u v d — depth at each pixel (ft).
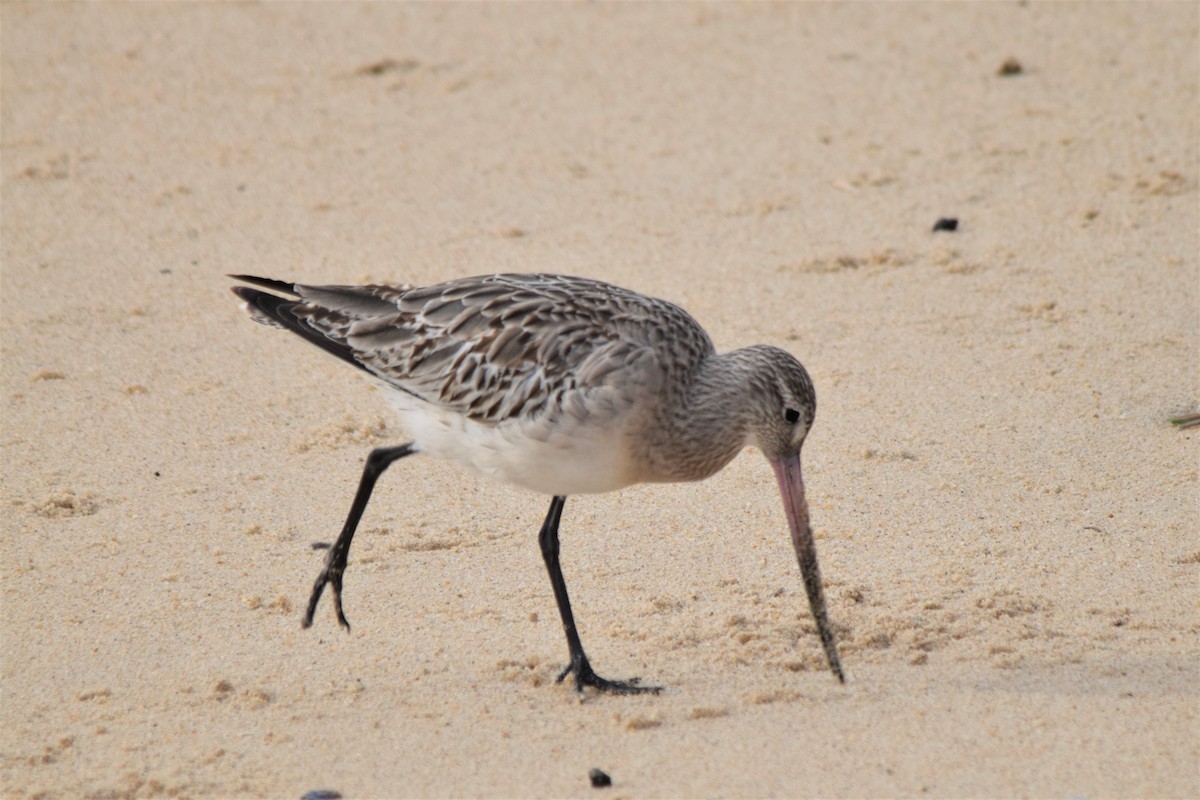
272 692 34.27
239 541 41.06
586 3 86.12
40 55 80.07
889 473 43.75
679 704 33.47
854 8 83.10
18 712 33.53
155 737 32.55
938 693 33.35
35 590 38.58
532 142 68.85
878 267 56.75
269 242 59.98
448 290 36.60
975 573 38.34
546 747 32.01
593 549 40.60
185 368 51.01
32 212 62.95
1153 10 80.02
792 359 35.68
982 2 82.64
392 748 32.07
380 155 67.97
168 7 86.84
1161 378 48.21
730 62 76.84
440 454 36.52
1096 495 42.04
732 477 44.47
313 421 47.75
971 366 49.70
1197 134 65.98
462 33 82.12
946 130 68.03
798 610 37.14
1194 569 38.09
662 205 62.44
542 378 34.53
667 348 35.06
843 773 30.48
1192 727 31.45
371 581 39.11
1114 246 57.36
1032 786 29.73
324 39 81.76
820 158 66.03
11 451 45.68
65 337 52.95
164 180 65.92
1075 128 67.36
